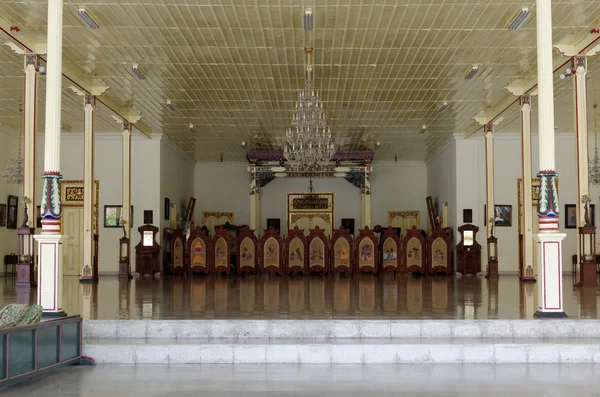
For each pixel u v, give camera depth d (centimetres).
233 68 1189
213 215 2394
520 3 887
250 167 2186
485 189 1802
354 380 590
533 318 741
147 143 1816
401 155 2284
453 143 1859
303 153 1289
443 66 1180
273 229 1684
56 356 622
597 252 1759
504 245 1811
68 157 1822
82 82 1277
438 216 2102
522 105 1340
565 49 1089
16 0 879
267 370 635
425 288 1234
